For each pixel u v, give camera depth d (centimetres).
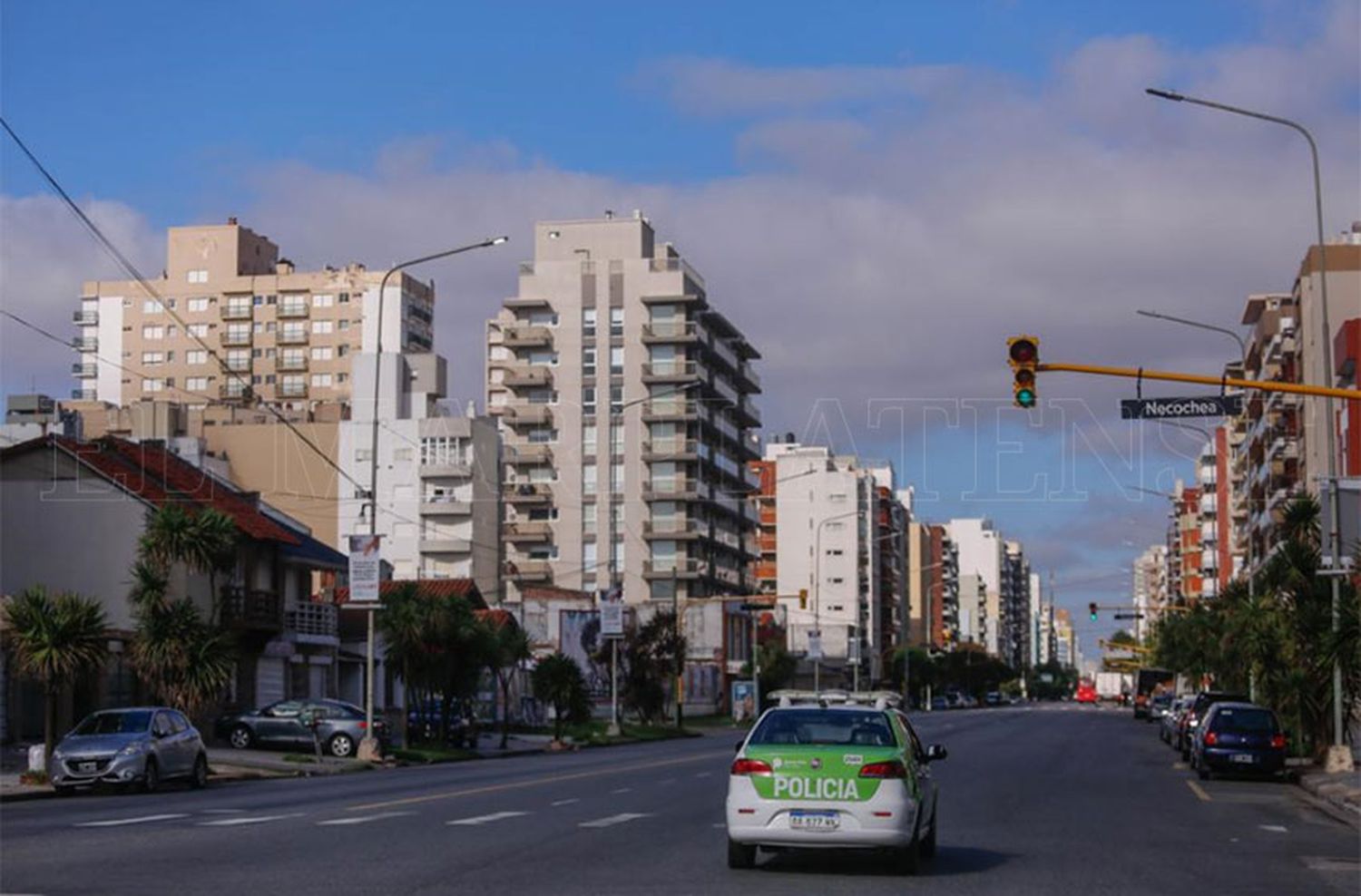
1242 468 12862
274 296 15488
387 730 5422
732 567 13938
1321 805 3212
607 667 9719
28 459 5462
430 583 7519
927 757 1959
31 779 3547
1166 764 4862
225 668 4175
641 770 4212
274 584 6019
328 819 2467
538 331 12594
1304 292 9156
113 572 5391
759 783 1744
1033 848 2138
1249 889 1703
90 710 4825
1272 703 4997
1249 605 5512
